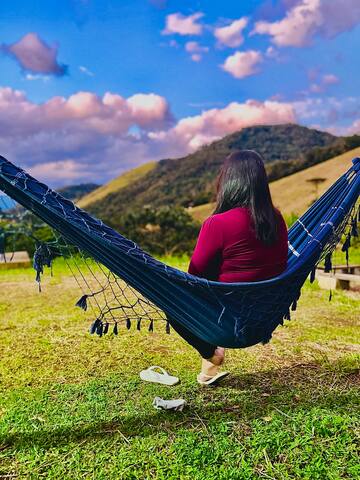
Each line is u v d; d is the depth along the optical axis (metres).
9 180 2.52
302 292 7.36
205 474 2.43
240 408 3.16
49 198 2.58
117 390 3.49
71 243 2.76
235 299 2.73
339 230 3.26
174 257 14.92
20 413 3.12
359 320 5.66
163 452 2.63
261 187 2.85
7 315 6.07
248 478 2.40
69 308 6.43
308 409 3.09
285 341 4.75
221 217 2.84
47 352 4.47
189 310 2.77
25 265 12.18
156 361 4.19
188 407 3.19
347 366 3.87
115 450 2.68
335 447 2.62
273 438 2.71
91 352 4.46
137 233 32.03
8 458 2.63
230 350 4.43
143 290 2.79
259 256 2.85
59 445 2.74
